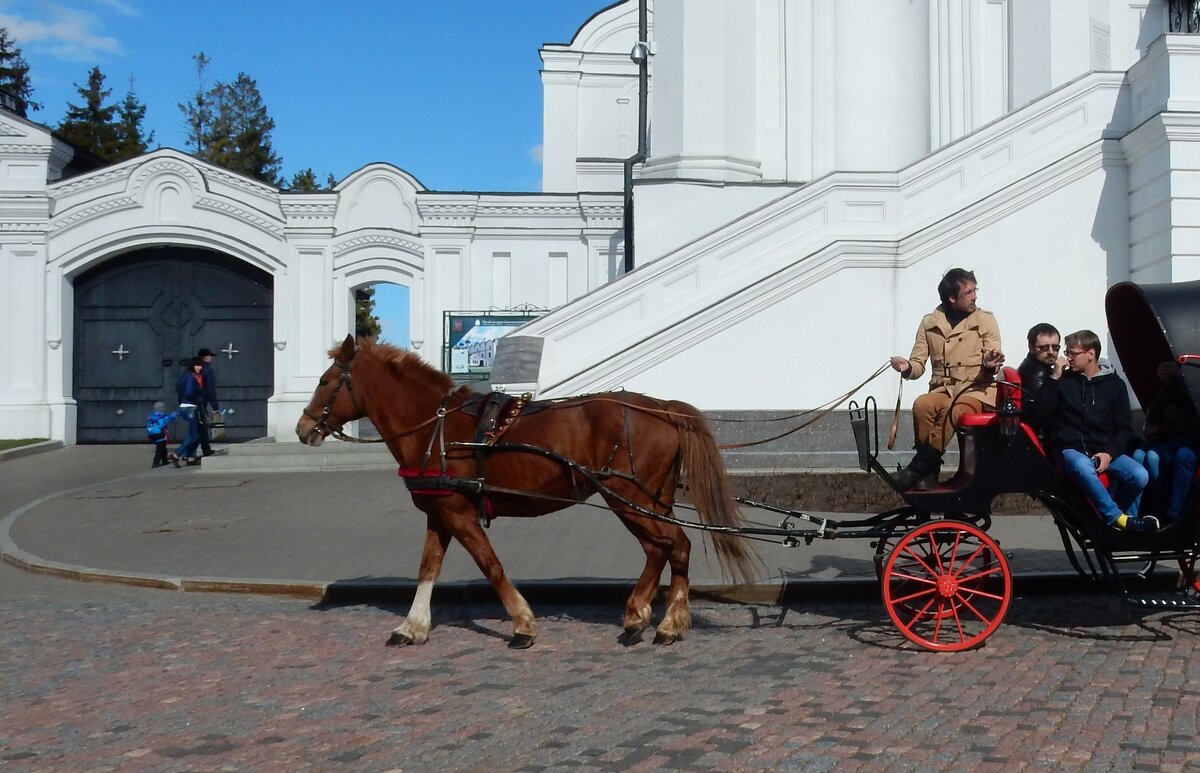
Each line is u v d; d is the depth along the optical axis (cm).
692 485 765
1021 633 791
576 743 543
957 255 1519
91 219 2362
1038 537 1145
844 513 1318
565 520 1301
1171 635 775
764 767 504
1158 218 1438
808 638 787
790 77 2006
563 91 3162
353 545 1174
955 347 818
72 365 2412
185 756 530
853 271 1515
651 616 808
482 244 2398
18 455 2169
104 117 6125
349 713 601
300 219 2345
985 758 513
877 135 1998
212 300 2441
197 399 2005
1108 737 541
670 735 554
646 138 2170
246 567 1064
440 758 523
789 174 2002
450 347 2358
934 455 799
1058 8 1877
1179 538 757
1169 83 1423
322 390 809
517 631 762
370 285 2450
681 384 1499
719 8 1938
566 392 1486
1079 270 1521
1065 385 767
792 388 1505
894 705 604
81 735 566
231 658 736
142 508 1478
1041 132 1547
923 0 1998
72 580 1065
